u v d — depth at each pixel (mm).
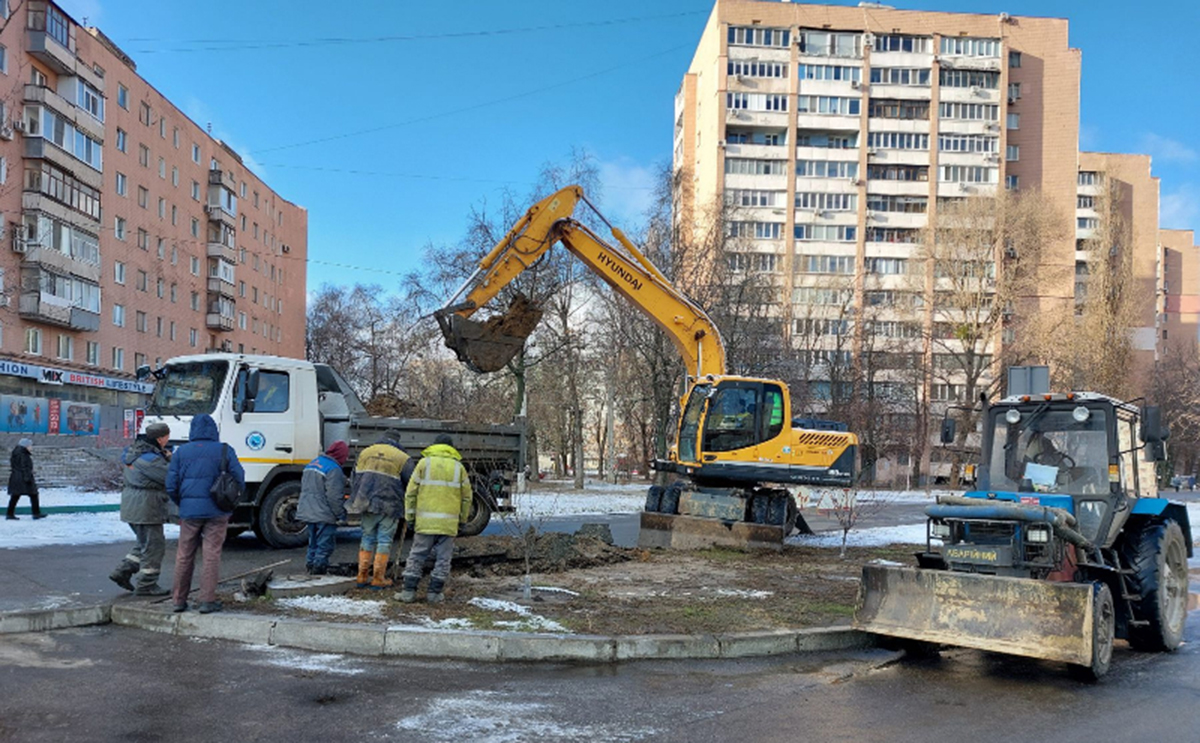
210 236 51562
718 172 62000
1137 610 7984
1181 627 8328
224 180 51938
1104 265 45250
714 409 14820
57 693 5539
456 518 8414
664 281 15938
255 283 59156
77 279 37562
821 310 50812
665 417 33312
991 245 45688
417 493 8414
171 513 12094
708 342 15945
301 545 13016
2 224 33406
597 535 13609
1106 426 8266
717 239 34281
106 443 35469
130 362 42375
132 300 42625
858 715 5754
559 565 11109
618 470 63562
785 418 14766
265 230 61125
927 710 5930
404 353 43750
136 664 6316
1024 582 6949
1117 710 6031
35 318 34844
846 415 44969
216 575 7641
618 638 7148
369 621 7336
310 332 61344
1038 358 44094
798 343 47156
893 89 62750
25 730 4840
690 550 13773
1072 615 6730
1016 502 8023
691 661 7137
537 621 7641
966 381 50906
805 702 6043
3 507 19109
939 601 7293
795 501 16328
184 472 7559
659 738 5156
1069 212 65000
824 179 62500
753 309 35031
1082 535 7742
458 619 7586
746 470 14516
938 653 7781
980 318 46719
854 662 7332
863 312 51531
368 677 6207
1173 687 6715
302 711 5375
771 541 13758
